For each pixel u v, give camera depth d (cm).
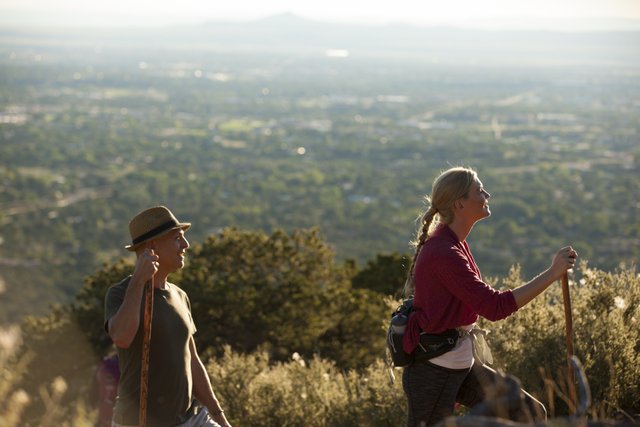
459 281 447
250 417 814
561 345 600
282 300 2019
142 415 446
